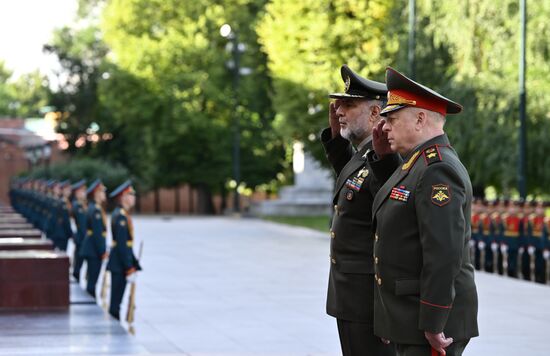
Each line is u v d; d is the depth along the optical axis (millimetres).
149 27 61188
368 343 8047
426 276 6645
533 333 15719
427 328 6621
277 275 24828
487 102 33719
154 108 59031
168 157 61000
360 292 7984
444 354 6719
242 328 16578
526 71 33219
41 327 13961
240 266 27281
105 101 61219
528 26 32375
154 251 32438
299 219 54375
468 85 33969
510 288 22328
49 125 83750
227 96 59219
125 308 19062
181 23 61062
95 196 19828
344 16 38906
